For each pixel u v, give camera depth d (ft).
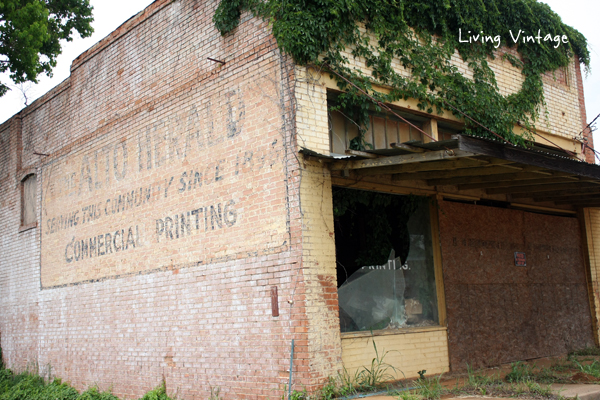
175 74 32.65
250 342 26.27
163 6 34.06
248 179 27.35
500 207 37.24
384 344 27.86
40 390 38.58
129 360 33.37
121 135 36.40
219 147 29.19
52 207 43.21
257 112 27.32
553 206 41.09
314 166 25.61
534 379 28.04
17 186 48.65
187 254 30.30
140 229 33.83
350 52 28.32
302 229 24.62
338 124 28.32
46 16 45.55
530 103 37.81
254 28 28.04
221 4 29.40
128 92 36.27
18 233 47.65
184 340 29.81
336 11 26.86
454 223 33.37
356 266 28.99
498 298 34.86
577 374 28.96
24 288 45.80
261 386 25.52
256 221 26.68
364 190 29.35
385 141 30.53
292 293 24.59
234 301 27.30
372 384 26.18
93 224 38.17
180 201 31.19
